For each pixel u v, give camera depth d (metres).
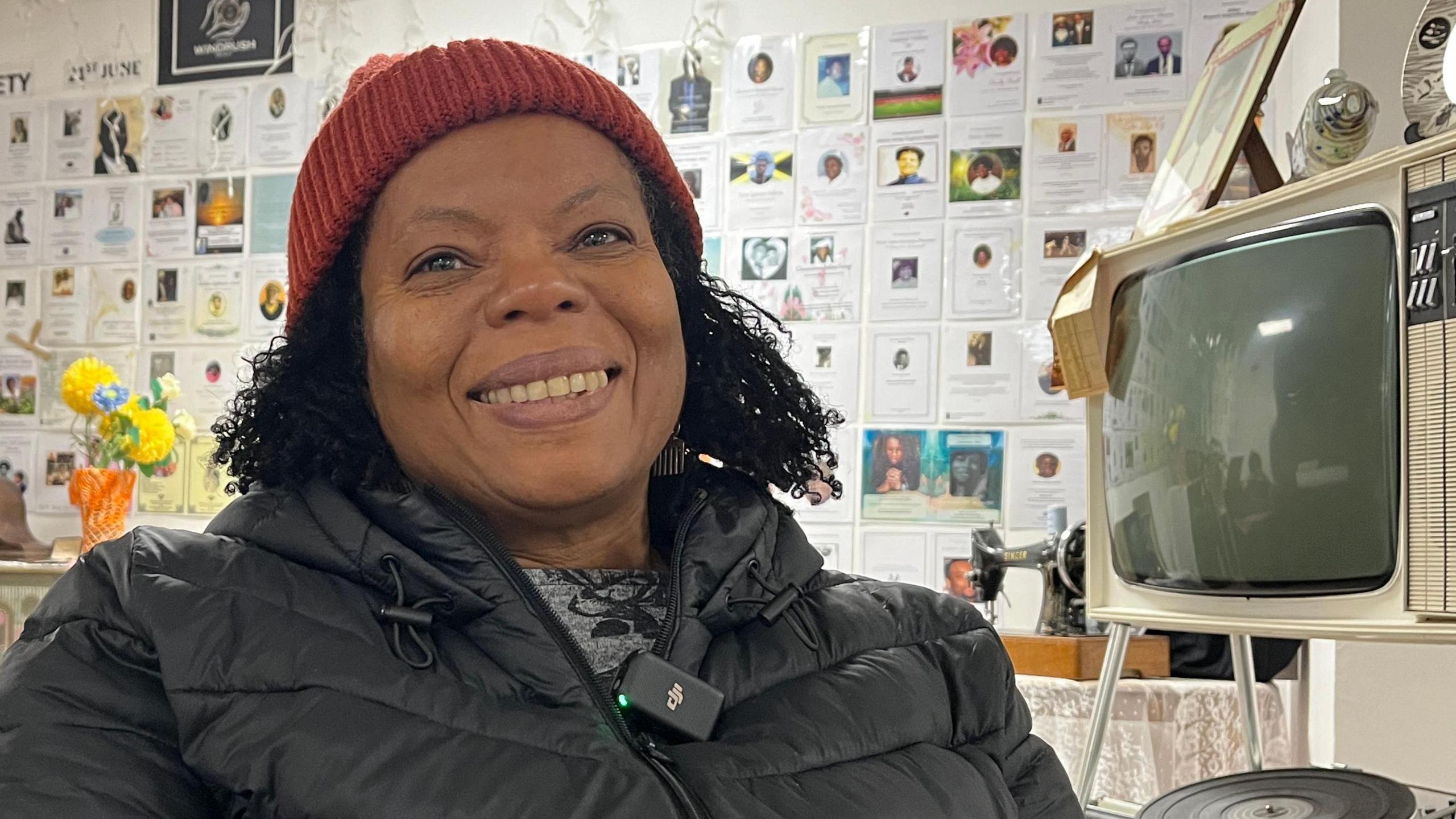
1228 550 1.29
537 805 0.69
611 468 0.83
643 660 0.79
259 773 0.70
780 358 1.07
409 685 0.74
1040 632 2.46
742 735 0.80
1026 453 3.08
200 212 3.58
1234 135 1.45
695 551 0.87
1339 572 1.17
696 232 1.01
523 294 0.80
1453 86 1.09
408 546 0.82
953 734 0.92
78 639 0.75
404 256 0.84
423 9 3.47
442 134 0.84
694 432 1.03
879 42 3.20
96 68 3.67
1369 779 1.10
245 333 3.54
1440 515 1.02
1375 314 1.12
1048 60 3.10
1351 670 1.98
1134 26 3.05
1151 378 1.42
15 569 2.86
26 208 3.68
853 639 0.90
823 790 0.77
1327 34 2.26
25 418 3.63
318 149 0.87
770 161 3.25
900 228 3.17
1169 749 2.20
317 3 3.53
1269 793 1.13
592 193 0.86
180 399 3.56
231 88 3.58
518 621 0.79
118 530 3.05
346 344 0.90
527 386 0.82
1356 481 1.14
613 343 0.84
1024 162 3.11
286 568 0.79
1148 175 3.03
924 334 3.14
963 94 3.15
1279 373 1.22
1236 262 1.29
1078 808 1.00
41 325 3.64
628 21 3.35
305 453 0.87
